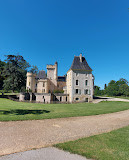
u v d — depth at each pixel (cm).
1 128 681
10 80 3522
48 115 1091
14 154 408
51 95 3603
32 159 380
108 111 1425
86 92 3669
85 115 1162
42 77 5259
